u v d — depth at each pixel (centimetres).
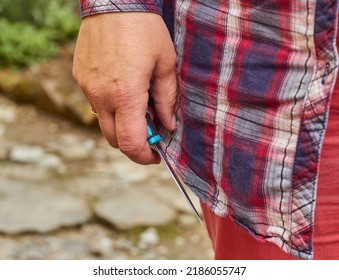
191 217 289
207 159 121
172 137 125
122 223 280
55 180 314
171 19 122
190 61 119
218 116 117
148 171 330
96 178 320
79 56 118
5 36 428
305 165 110
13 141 355
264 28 110
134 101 115
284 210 114
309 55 107
